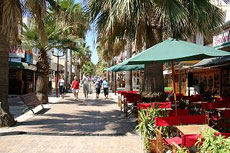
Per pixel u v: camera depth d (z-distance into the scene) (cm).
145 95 818
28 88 1981
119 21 681
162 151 399
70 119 897
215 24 770
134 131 698
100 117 949
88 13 746
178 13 638
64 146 564
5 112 743
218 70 1455
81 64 5116
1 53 732
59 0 1171
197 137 326
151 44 819
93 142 600
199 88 1585
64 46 1412
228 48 1127
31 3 715
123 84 3522
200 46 545
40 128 724
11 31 675
